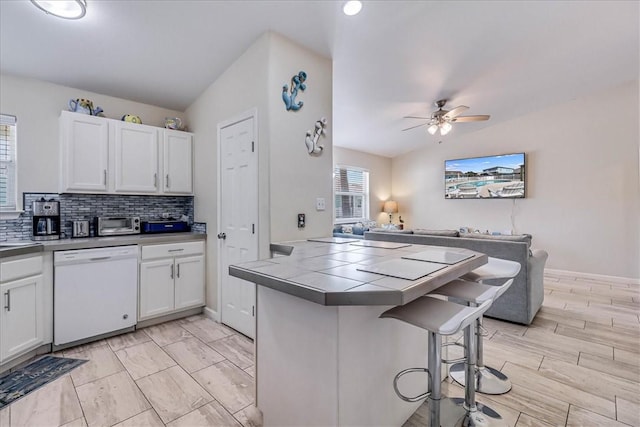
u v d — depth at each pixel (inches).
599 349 98.4
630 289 164.6
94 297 102.4
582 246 190.9
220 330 113.3
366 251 79.7
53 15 83.7
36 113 108.6
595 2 101.2
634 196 175.0
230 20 92.6
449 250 81.0
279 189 99.8
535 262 122.6
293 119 104.0
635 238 175.2
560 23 110.1
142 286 113.6
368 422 55.6
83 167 110.7
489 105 184.9
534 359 92.4
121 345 100.7
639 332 111.3
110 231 120.0
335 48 110.7
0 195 103.2
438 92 156.4
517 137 214.4
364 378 54.6
